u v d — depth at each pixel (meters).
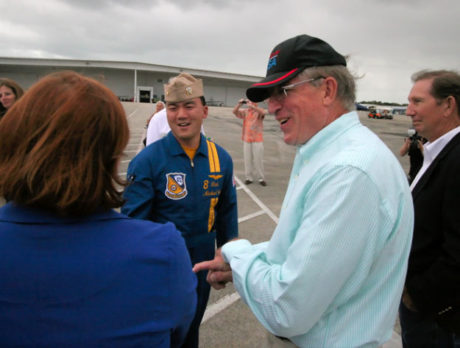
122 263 0.66
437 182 1.36
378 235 0.90
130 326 0.66
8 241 0.63
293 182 1.17
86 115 0.66
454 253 1.23
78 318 0.63
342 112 1.07
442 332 1.40
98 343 0.63
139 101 44.47
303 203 1.01
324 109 1.05
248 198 5.75
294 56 1.03
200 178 1.88
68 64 40.94
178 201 1.83
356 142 0.96
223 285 1.34
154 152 1.82
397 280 0.97
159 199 1.83
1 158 0.66
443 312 1.31
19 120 0.65
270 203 5.49
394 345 2.28
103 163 0.69
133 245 0.69
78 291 0.63
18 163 0.64
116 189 0.74
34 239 0.64
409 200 0.99
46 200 0.64
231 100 50.06
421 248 1.41
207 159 1.92
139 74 45.06
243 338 2.30
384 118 34.59
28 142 0.64
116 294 0.65
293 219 1.02
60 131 0.64
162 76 45.72
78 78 0.72
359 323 0.95
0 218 0.66
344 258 0.85
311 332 0.98
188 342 1.93
